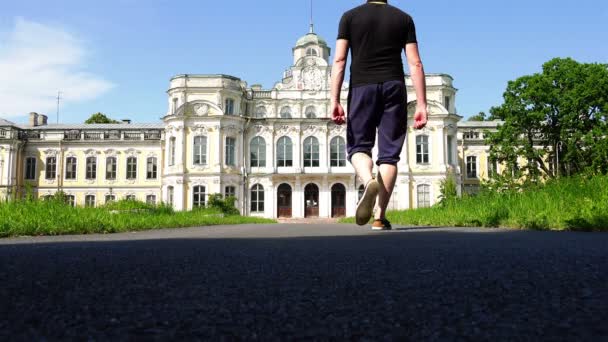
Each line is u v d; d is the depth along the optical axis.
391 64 4.02
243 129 36.75
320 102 38.22
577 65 29.33
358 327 0.92
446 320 0.96
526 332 0.87
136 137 41.25
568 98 28.61
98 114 57.28
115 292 1.27
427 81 37.25
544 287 1.27
